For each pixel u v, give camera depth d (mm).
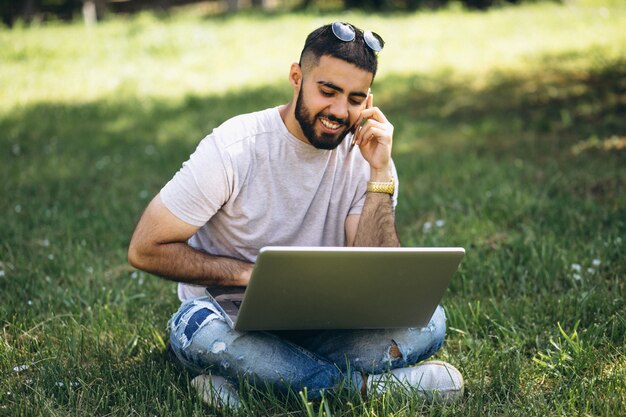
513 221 4484
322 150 2625
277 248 2170
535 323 3213
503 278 3719
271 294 2293
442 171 5758
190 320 2559
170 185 2547
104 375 2783
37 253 4227
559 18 13445
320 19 15312
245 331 2473
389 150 2709
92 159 6676
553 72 9234
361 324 2504
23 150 7008
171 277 2602
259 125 2604
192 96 9242
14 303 3494
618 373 2693
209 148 2547
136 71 11328
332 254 2229
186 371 2736
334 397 2531
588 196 4758
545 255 3795
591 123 6961
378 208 2711
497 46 11359
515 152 6184
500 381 2697
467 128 7234
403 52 11547
